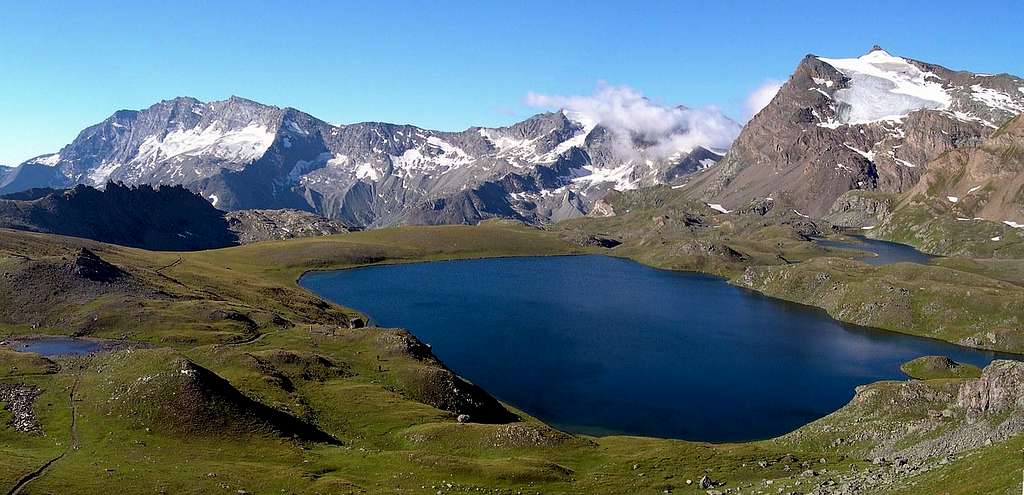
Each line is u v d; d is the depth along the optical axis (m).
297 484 85.31
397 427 119.25
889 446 112.25
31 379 120.62
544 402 170.88
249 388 123.44
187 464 89.81
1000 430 96.88
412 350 170.00
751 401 173.38
